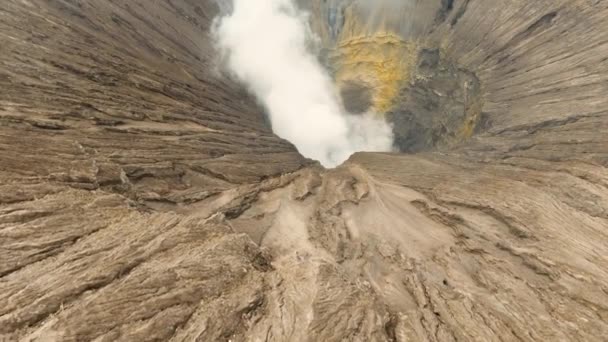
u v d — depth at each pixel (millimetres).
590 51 29594
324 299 13711
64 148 18016
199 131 28422
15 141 16594
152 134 24094
